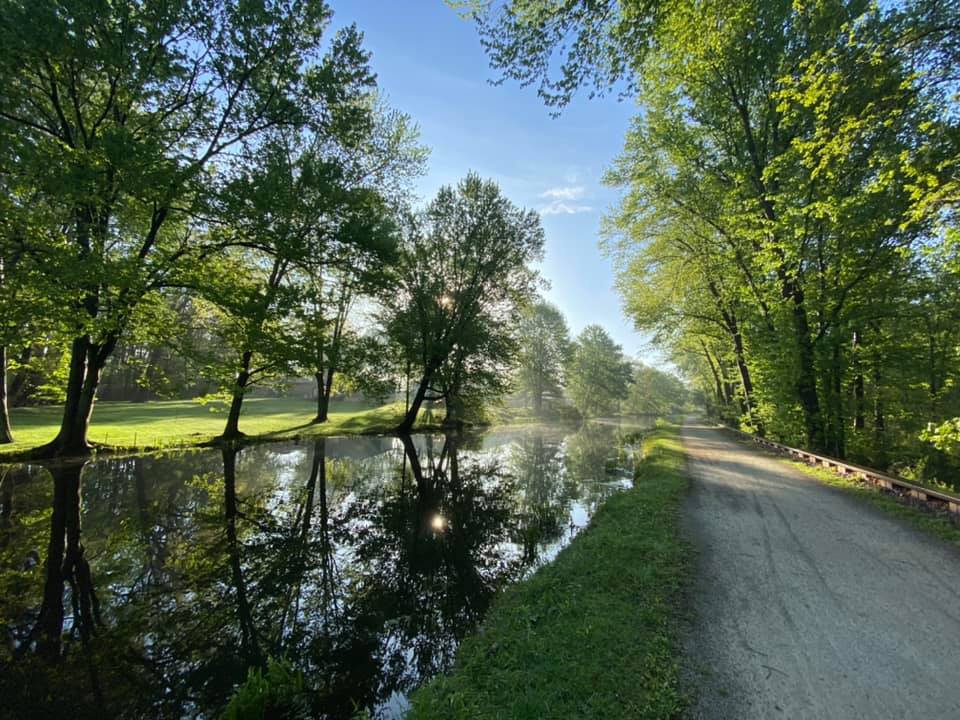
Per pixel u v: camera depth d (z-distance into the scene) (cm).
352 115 1784
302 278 2212
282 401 5269
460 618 634
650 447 2261
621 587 550
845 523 827
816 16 1026
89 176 1156
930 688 357
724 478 1312
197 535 961
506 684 374
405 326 3005
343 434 2817
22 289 1252
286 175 1585
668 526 800
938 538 737
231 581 751
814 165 1220
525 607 525
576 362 7425
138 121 1502
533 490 1473
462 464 2022
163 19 1320
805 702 341
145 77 1327
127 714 435
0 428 1627
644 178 2080
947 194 816
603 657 404
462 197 3062
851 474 1273
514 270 3219
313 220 1781
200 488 1338
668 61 1474
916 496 965
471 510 1223
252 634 591
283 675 450
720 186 1869
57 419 2378
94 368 1585
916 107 967
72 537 909
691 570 606
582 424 5475
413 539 980
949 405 1870
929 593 530
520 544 941
